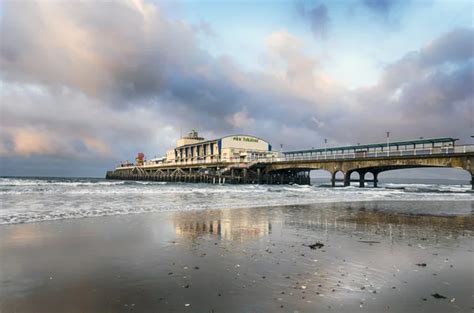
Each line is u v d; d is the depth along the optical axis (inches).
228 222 522.3
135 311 177.9
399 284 228.8
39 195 953.5
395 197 1249.4
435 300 199.5
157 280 231.6
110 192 1162.6
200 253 314.0
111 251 314.8
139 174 4340.6
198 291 210.1
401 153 1772.9
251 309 181.8
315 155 2229.3
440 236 429.1
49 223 471.5
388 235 430.9
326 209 761.6
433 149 1631.4
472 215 683.4
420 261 294.8
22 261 273.1
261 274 248.4
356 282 232.2
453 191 1844.2
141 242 358.6
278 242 374.9
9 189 1160.8
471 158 1485.0
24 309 178.2
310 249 340.2
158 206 739.4
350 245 363.3
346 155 2028.8
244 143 3270.2
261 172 2659.9
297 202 948.6
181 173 3255.4
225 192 1384.1
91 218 530.3
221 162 2856.8
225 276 242.5
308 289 216.4
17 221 481.7
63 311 176.9
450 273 257.4
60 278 232.2
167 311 178.2
